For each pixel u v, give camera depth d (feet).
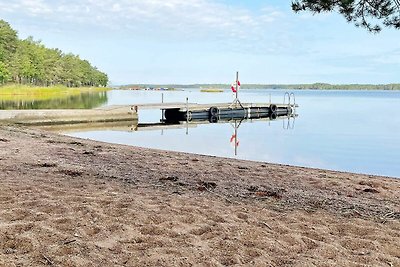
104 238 13.74
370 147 65.72
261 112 145.69
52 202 17.37
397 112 157.58
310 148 64.34
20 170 25.45
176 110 124.57
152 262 11.98
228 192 23.30
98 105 155.43
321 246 14.44
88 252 12.37
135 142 68.08
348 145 67.97
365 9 26.45
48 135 53.57
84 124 97.09
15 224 14.20
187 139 74.69
